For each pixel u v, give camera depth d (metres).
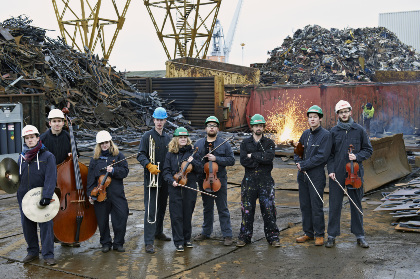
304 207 6.33
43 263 5.62
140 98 24.88
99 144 5.90
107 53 42.56
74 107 21.05
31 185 5.60
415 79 28.98
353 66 35.47
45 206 5.53
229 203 8.89
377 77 30.00
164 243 6.42
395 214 7.18
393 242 6.09
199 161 6.09
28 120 14.64
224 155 6.25
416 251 5.67
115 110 22.75
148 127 23.38
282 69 35.91
